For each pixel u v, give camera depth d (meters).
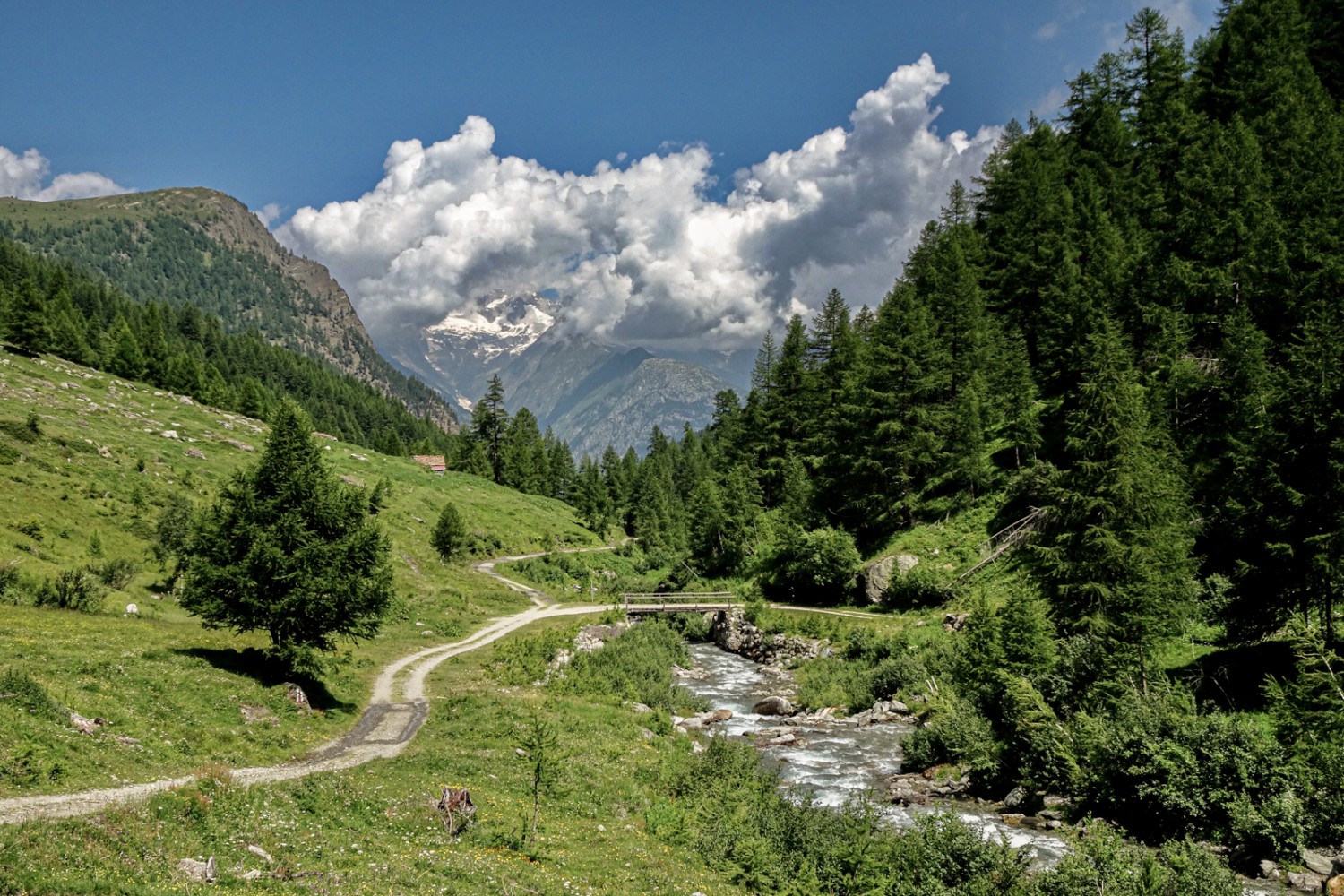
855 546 68.50
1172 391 50.00
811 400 90.25
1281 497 28.67
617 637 58.78
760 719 41.78
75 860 11.70
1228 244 55.44
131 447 82.50
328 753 25.31
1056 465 59.88
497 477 164.50
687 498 151.50
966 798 28.11
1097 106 92.00
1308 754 21.72
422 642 52.56
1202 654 32.94
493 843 18.44
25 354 112.00
